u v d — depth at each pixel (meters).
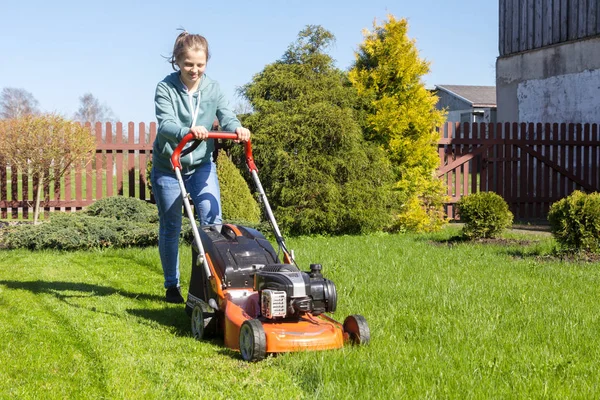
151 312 6.15
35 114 13.68
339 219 12.49
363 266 8.44
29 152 12.59
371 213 12.51
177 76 5.89
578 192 9.97
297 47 13.84
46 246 10.39
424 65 13.66
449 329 5.25
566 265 8.75
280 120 12.58
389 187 13.21
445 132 16.19
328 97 13.17
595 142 17.33
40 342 5.00
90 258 9.59
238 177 12.43
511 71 21.66
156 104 5.85
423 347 4.72
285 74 13.27
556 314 5.84
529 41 20.89
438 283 7.25
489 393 3.79
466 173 16.05
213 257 5.32
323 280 4.74
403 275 7.82
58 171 13.05
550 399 3.72
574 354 4.62
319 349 4.55
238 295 5.11
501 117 22.20
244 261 5.25
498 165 16.34
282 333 4.55
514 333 5.18
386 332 5.13
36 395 3.84
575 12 19.16
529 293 6.80
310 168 12.33
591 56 18.69
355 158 12.52
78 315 5.86
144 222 11.70
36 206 12.88
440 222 13.84
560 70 19.75
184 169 6.01
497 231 11.76
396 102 13.47
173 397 3.81
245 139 5.48
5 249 10.56
